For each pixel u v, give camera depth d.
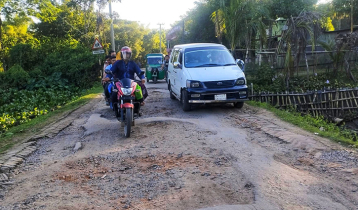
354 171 4.66
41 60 22.28
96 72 21.20
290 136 6.39
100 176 4.87
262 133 6.88
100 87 19.00
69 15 33.78
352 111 13.52
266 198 3.90
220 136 6.70
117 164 5.35
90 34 29.28
